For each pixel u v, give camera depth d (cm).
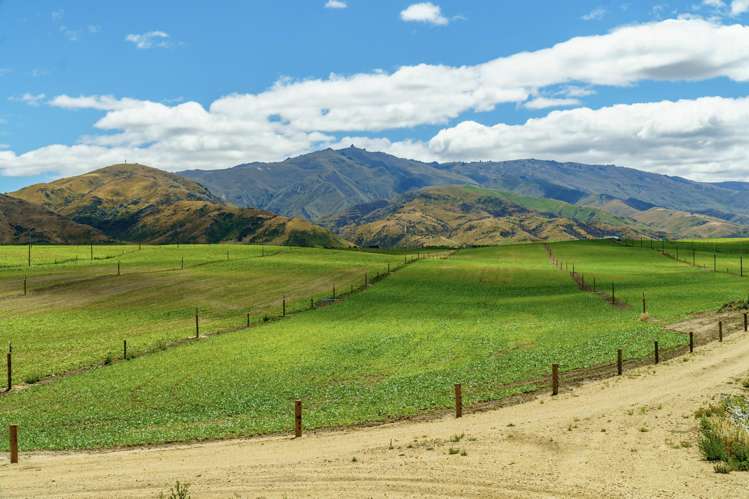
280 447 2675
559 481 1984
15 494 2120
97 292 10881
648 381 3569
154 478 2236
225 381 4672
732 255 17825
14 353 6131
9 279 12138
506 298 10312
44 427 3547
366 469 2200
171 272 13500
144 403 4081
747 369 3672
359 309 9162
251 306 9706
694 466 2073
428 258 18162
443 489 1961
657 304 8444
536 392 3631
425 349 5741
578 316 7794
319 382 4534
